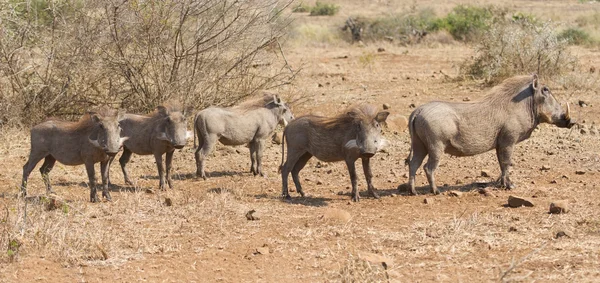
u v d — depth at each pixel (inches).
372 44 2370.8
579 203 735.7
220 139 909.2
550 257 577.0
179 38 1144.2
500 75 1508.4
